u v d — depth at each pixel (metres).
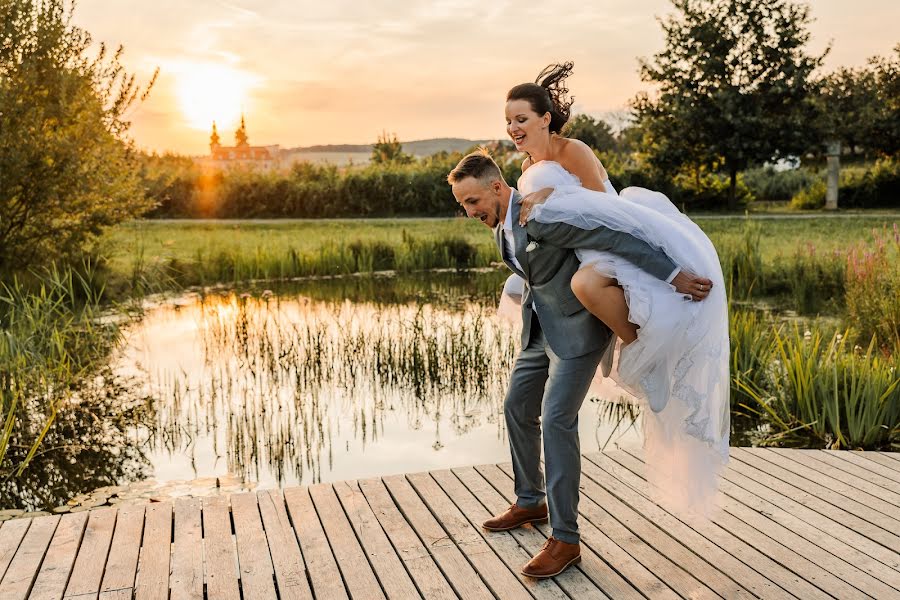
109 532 3.39
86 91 12.12
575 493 2.98
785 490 3.78
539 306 2.94
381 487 3.86
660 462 3.00
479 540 3.28
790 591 2.85
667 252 2.79
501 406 6.50
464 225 21.98
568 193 2.83
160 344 8.76
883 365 5.76
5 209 11.52
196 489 4.82
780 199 34.56
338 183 28.06
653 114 28.48
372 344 8.38
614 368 3.19
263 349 8.38
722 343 2.90
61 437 5.79
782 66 26.97
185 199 28.02
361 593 2.88
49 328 8.48
